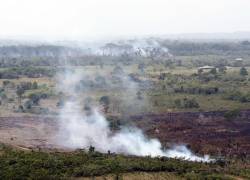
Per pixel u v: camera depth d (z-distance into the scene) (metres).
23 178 71.06
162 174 77.75
